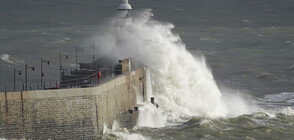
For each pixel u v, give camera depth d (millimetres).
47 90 119500
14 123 116375
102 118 127562
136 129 142000
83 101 122562
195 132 144625
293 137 145250
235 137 142750
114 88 136625
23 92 117312
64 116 120688
